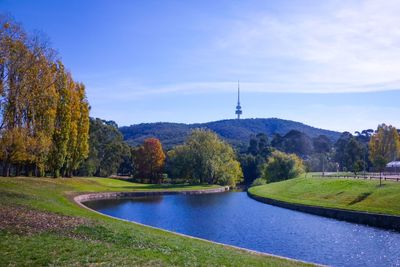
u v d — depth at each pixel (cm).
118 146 12181
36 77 4244
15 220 2184
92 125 10756
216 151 10900
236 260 1758
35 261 1422
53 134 6606
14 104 4116
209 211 5319
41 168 6744
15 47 3809
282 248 2998
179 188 9119
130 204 6100
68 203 4138
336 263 2545
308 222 4294
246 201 6894
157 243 1964
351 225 4047
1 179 5119
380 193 4856
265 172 11131
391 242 3142
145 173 12094
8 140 4597
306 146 17162
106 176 12156
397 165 10831
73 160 7638
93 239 1920
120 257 1545
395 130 11688
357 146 14025
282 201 5991
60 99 6612
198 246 2100
